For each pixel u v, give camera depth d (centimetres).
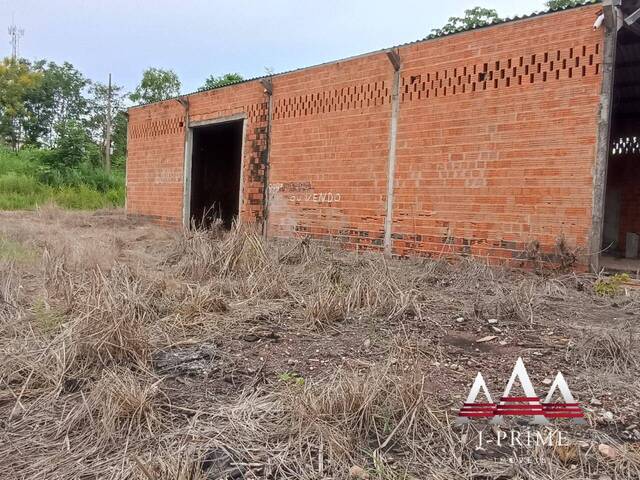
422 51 786
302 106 966
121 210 1772
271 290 507
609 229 1216
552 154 655
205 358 335
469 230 733
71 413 260
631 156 1190
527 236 676
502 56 698
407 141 805
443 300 509
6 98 3466
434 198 773
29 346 347
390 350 348
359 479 206
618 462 219
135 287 440
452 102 751
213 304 447
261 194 1048
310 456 221
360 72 870
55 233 959
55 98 3994
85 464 219
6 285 486
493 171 708
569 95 640
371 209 855
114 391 256
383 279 514
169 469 204
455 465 218
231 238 621
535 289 549
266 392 285
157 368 319
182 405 268
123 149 3478
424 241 784
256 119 1059
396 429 236
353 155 881
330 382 278
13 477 209
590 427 252
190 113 1230
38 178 2122
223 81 2531
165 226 1303
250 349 360
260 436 237
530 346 377
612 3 595
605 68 611
